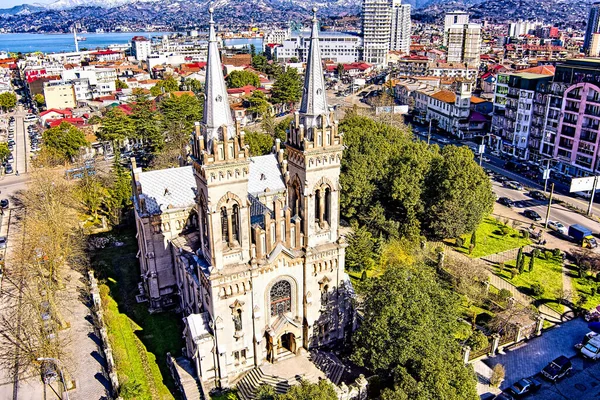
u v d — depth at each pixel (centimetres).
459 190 9650
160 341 7144
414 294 5825
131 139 16688
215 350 5966
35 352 6331
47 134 15750
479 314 7781
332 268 6469
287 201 6556
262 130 17525
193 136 5556
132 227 11069
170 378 6400
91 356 6894
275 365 6278
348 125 12612
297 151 5912
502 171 15375
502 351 7069
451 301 6216
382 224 9700
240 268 5772
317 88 5762
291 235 6119
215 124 5281
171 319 7681
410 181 9906
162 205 7688
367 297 6362
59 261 8706
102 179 12825
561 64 14700
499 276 9012
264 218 5959
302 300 6412
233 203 5588
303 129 5841
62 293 8362
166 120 16088
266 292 6091
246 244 5847
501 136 17400
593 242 10169
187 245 7388
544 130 15362
